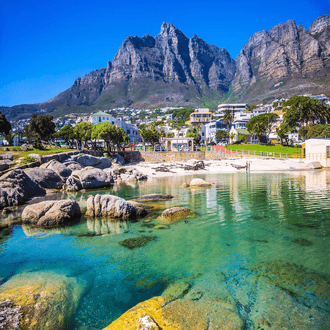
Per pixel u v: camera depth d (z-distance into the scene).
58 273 7.90
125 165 64.00
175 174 46.59
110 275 7.70
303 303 5.94
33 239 11.59
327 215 14.10
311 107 78.75
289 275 7.33
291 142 91.12
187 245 10.06
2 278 7.55
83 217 15.45
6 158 37.12
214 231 11.76
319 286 6.68
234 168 51.44
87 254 9.52
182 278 7.35
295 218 13.63
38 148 52.44
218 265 8.14
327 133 81.06
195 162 52.34
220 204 17.81
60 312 5.77
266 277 7.25
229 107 199.50
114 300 6.34
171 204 18.20
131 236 11.49
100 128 65.25
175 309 5.70
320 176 35.66
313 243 9.86
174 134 142.12
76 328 5.29
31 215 14.49
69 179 28.67
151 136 86.56
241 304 5.92
